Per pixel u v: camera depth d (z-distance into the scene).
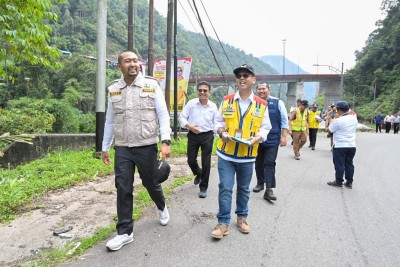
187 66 13.55
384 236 3.76
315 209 4.70
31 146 7.04
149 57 11.49
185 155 8.79
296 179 6.68
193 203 4.73
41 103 14.82
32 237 3.41
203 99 5.16
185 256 3.12
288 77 61.72
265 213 4.45
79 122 18.33
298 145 9.34
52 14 5.48
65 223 3.79
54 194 4.82
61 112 14.90
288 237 3.65
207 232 3.70
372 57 61.91
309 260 3.13
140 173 3.40
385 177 7.21
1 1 4.78
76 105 26.06
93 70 29.58
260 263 3.04
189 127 5.09
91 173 5.95
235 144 3.46
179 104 13.63
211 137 5.17
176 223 3.92
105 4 7.16
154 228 3.74
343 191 5.82
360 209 4.76
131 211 3.33
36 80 28.31
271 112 5.06
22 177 5.52
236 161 3.50
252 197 5.21
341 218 4.34
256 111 3.46
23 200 4.40
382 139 17.61
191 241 3.44
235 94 3.56
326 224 4.10
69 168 6.11
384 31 67.19
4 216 3.88
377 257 3.22
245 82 3.43
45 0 5.15
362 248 3.42
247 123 3.45
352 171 6.05
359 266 3.04
